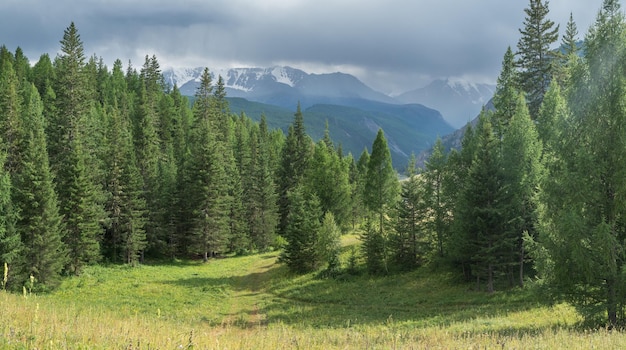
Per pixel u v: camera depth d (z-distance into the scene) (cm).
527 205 3625
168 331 1275
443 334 1781
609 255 1772
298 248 5322
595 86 1909
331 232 5184
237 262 6794
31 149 4741
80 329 1062
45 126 6512
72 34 6234
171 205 7338
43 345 819
